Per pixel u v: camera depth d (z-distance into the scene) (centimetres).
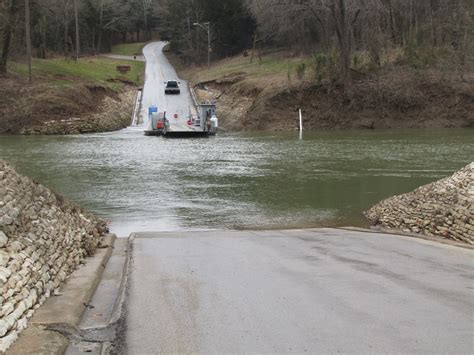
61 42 9506
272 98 5044
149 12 14588
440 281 754
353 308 633
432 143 3494
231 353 509
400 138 3919
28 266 687
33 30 7919
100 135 4425
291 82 5253
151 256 977
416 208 1380
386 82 5078
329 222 1450
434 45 5562
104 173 2328
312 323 584
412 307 632
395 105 5022
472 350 503
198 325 588
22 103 4647
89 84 5391
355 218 1493
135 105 6025
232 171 2381
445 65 5188
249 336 551
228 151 3186
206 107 4334
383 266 862
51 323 581
